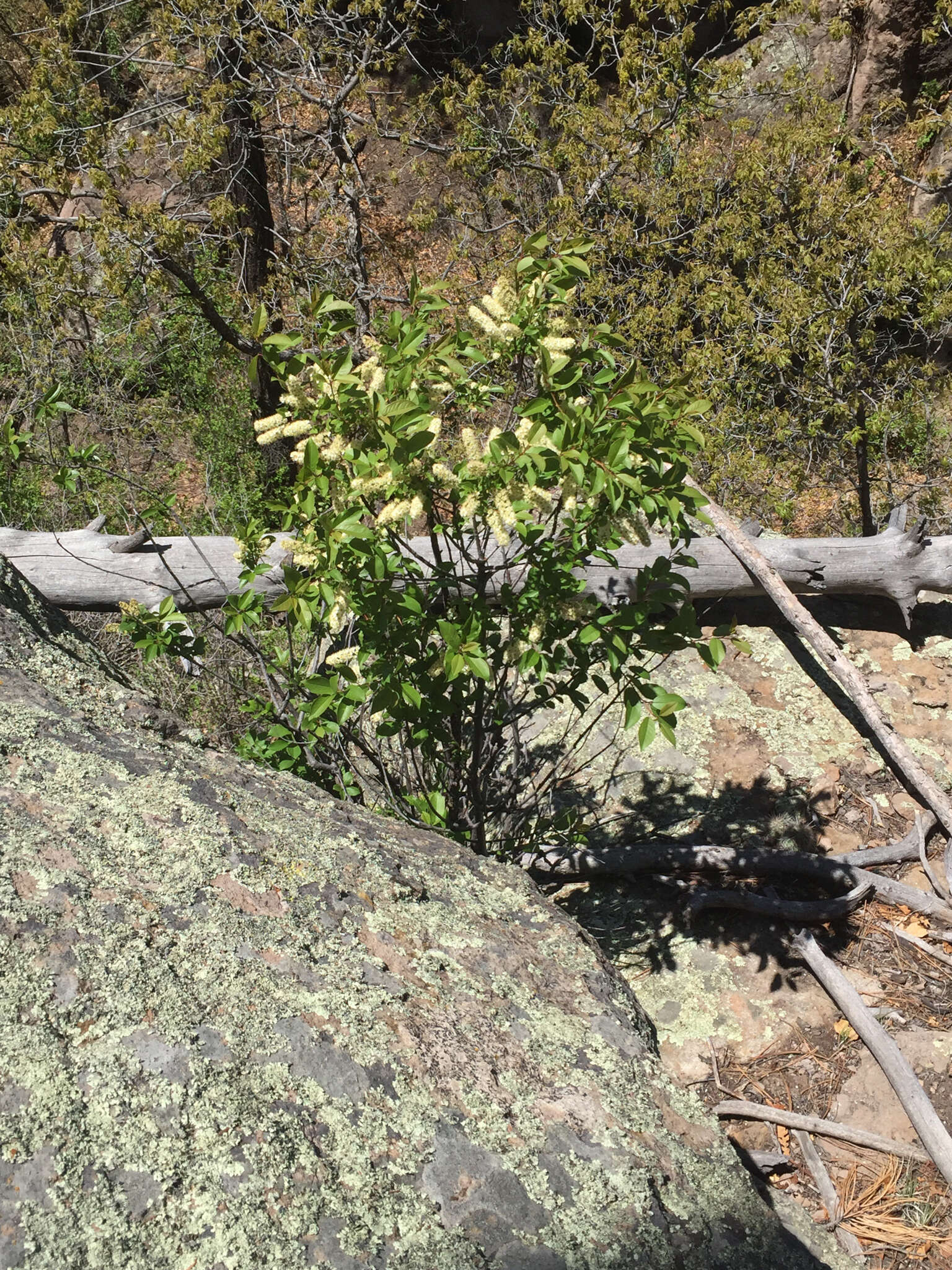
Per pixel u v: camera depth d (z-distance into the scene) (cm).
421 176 915
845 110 932
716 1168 161
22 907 151
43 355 826
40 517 628
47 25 765
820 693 470
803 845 396
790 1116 296
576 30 1016
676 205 815
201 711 434
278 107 835
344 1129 140
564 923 208
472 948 187
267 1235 124
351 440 252
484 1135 148
